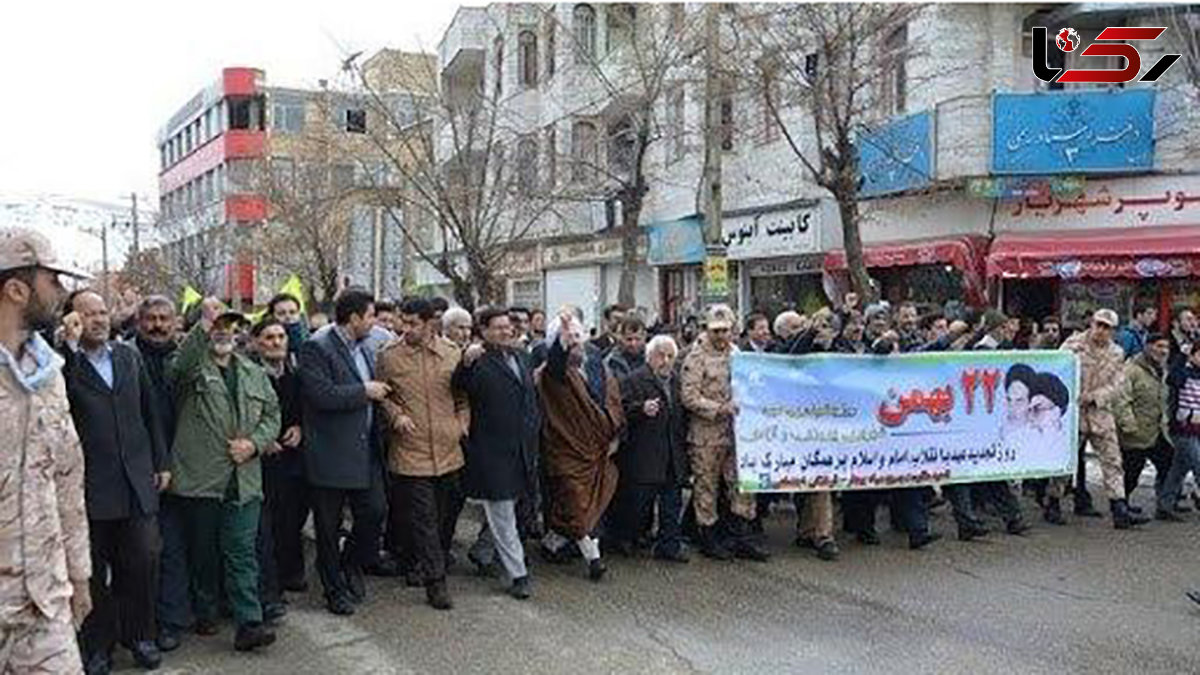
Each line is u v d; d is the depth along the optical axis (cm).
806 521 937
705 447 884
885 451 923
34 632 364
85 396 604
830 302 2123
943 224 1966
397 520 816
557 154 2680
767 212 2295
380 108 2558
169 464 662
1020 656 651
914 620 725
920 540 930
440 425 765
